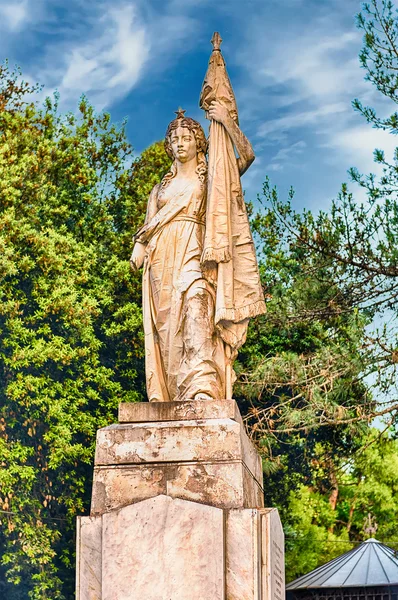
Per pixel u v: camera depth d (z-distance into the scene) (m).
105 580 7.65
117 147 23.45
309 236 17.53
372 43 17.22
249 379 18.31
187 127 9.22
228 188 8.91
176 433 7.95
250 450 8.41
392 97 17.08
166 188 9.17
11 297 20.09
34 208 21.27
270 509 7.96
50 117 22.98
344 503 31.94
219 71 9.20
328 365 17.30
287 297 18.33
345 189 17.34
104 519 7.77
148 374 8.83
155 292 8.87
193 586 7.55
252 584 7.53
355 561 16.27
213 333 8.74
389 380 17.42
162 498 7.73
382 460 29.58
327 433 20.06
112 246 22.16
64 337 20.53
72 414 19.80
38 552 18.80
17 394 19.28
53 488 19.83
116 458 7.97
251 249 8.92
